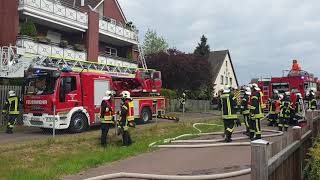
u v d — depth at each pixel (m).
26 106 17.52
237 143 12.91
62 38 29.95
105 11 34.94
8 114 17.47
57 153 12.04
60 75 16.83
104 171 9.72
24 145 12.52
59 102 16.73
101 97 18.47
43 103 16.84
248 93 14.95
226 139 13.52
